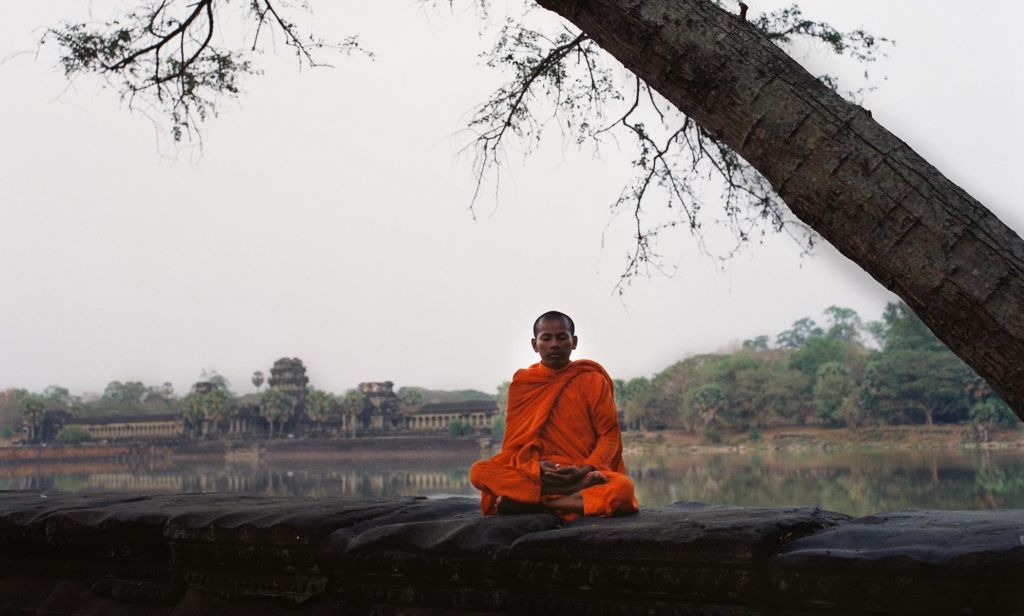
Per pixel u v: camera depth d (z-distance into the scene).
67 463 128.50
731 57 2.76
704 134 5.75
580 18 3.01
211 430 135.50
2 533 4.12
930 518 3.24
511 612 3.12
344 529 3.48
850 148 2.60
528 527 3.34
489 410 124.12
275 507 3.86
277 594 3.50
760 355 154.38
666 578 2.86
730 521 2.99
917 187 2.53
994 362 2.44
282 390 142.62
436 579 3.21
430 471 102.62
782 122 2.68
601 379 4.03
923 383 103.12
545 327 4.08
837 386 113.62
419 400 168.25
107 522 3.85
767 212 5.70
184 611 3.64
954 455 91.44
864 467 80.94
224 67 5.62
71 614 3.87
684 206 5.87
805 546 2.84
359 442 120.81
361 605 3.37
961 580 2.51
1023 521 2.98
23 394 181.50
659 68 2.88
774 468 85.50
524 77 5.80
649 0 2.86
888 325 114.62
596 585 2.96
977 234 2.46
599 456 3.84
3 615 4.00
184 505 4.18
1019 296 2.39
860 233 2.59
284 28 5.54
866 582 2.63
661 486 67.81
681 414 123.38
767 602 2.77
